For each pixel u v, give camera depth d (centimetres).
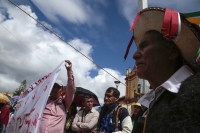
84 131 332
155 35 110
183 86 78
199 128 65
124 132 260
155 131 77
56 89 315
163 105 83
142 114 126
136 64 115
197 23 101
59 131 299
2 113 920
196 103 68
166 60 106
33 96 296
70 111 418
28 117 258
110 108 292
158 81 108
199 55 97
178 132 67
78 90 465
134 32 145
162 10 111
